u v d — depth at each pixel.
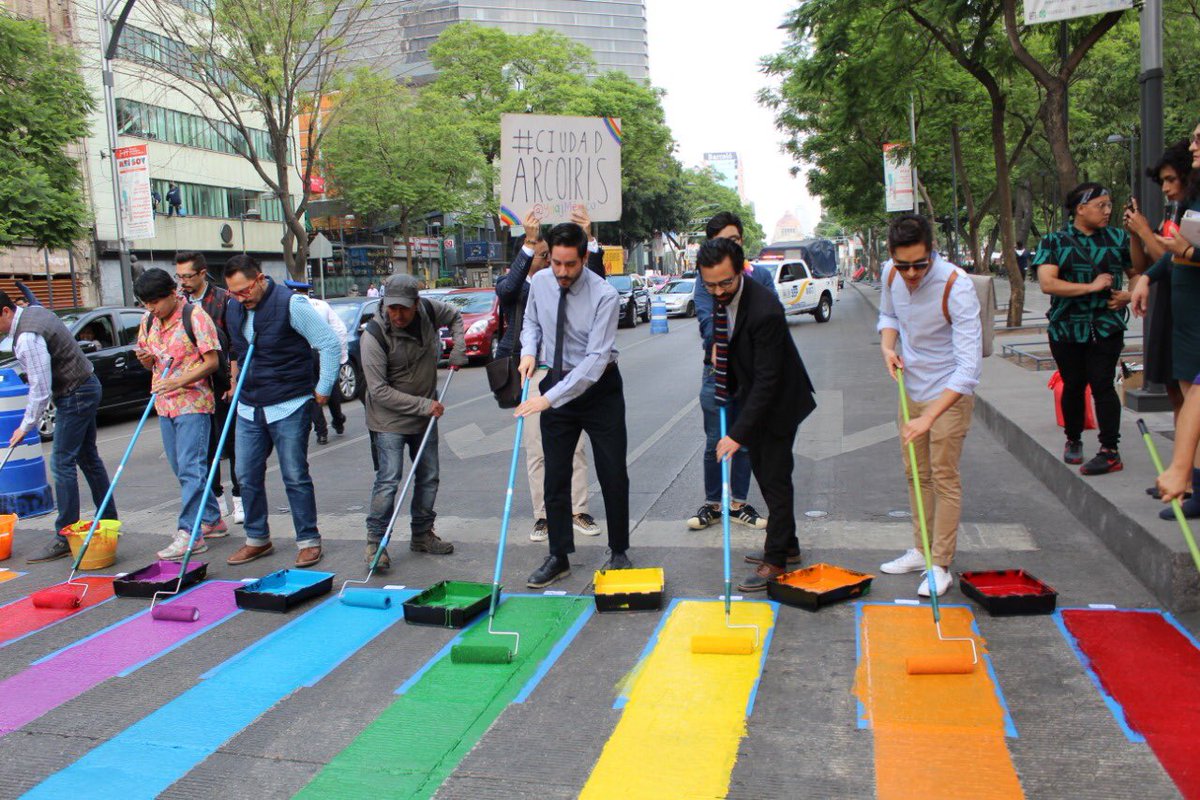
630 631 4.39
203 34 21.48
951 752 3.17
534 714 3.63
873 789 2.98
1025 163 34.97
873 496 6.62
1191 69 25.11
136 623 4.91
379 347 5.44
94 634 4.78
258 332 5.56
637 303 28.98
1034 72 12.62
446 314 5.68
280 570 5.50
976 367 4.31
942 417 4.48
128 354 13.01
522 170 7.55
